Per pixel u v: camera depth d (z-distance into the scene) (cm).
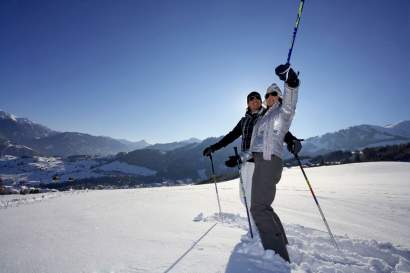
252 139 281
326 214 553
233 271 193
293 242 294
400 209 642
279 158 262
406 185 1423
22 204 729
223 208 562
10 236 298
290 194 1013
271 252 230
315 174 2873
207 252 233
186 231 317
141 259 213
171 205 600
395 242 338
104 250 238
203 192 1104
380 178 2005
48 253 229
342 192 1092
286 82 243
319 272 208
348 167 3250
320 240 311
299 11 257
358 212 592
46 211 513
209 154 400
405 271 226
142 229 328
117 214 455
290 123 259
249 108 329
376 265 236
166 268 195
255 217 251
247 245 254
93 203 651
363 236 364
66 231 319
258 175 260
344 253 265
